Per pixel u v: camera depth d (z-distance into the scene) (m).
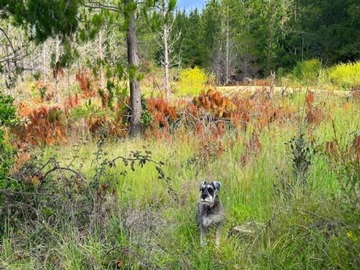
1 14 12.88
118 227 5.54
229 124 11.19
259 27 54.03
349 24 41.81
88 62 13.45
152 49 28.66
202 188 5.50
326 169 6.87
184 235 5.90
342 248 4.28
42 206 5.89
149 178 8.03
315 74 26.84
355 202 4.56
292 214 5.26
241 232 5.64
